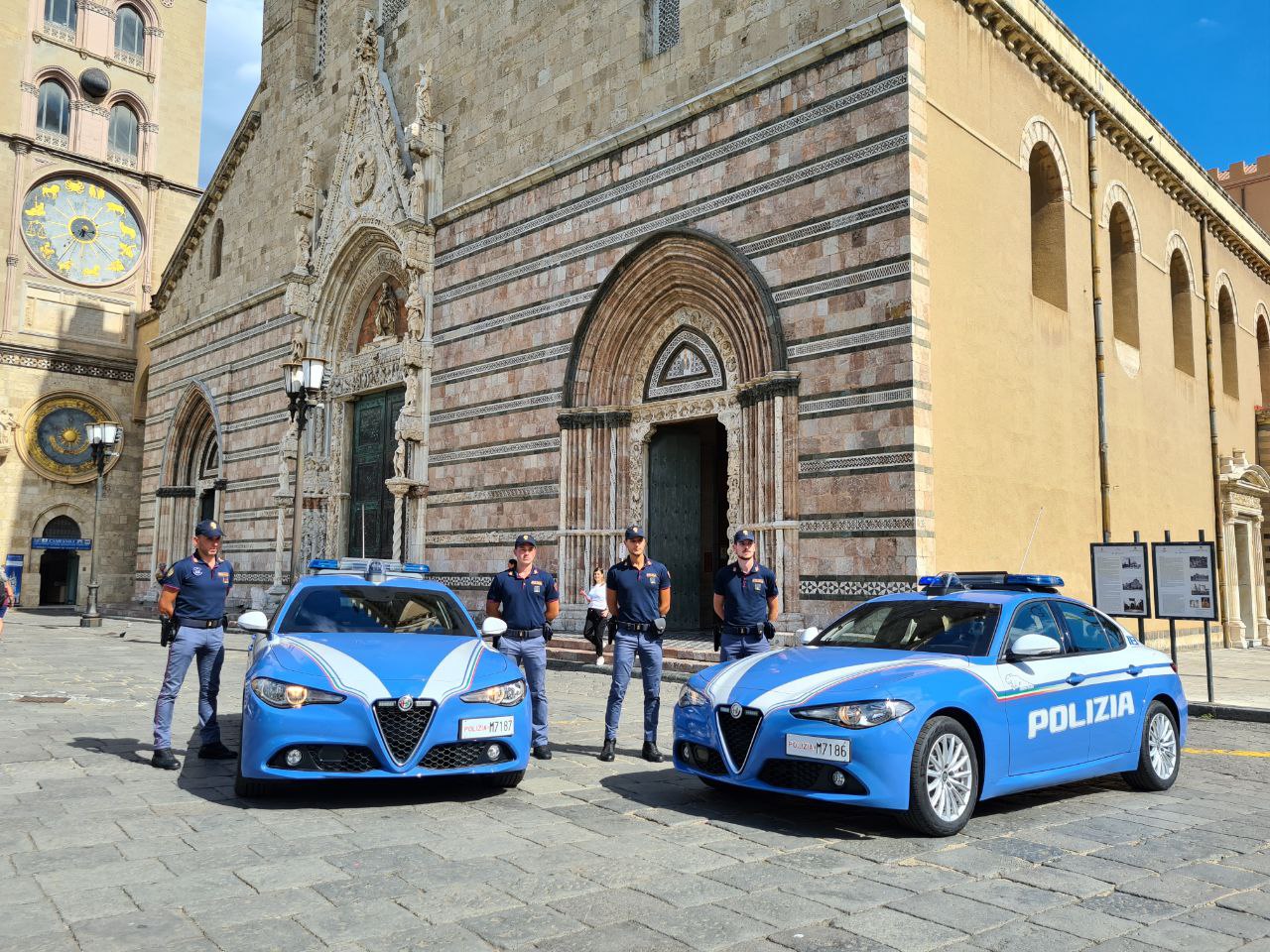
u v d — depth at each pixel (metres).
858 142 15.83
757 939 4.59
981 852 6.17
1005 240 17.75
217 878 5.34
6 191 40.78
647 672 9.26
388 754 6.95
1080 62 20.52
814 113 16.48
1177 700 8.69
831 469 15.59
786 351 16.47
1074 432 19.48
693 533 20.39
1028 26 18.58
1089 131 21.28
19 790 7.44
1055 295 19.81
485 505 22.42
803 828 6.71
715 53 18.39
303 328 29.53
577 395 20.31
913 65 15.45
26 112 41.47
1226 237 29.83
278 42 33.38
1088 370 20.41
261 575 30.39
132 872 5.43
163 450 37.03
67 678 15.09
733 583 9.43
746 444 17.03
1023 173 18.64
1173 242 26.06
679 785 8.09
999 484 16.70
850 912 4.98
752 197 17.28
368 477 27.72
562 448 20.39
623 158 19.91
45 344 41.50
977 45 17.56
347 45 29.77
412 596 9.32
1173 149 25.16
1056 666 7.71
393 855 5.83
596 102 20.84
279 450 30.12
